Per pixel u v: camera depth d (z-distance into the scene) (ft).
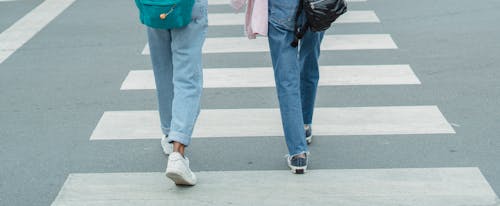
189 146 19.86
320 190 17.02
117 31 32.65
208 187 17.33
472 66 26.45
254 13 17.20
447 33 31.04
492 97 23.21
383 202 16.38
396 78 25.32
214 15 35.47
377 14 34.81
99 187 17.46
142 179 17.87
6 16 36.14
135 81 25.58
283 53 17.25
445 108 22.33
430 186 17.11
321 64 27.17
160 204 16.55
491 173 17.80
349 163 18.53
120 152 19.56
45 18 35.50
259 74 26.16
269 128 21.01
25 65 27.84
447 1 36.96
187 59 17.19
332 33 31.55
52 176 18.21
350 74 25.90
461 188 16.98
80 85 25.30
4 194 17.33
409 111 22.12
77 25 33.96
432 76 25.46
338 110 22.33
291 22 17.02
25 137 20.74
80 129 21.25
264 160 18.85
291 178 17.69
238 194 16.94
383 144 19.69
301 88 19.01
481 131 20.44
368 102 23.02
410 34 31.09
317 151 19.33
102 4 38.29
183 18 16.60
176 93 17.37
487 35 30.48
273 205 16.35
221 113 22.27
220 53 28.94
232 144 19.94
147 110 22.66
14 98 24.11
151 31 17.76
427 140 19.89
